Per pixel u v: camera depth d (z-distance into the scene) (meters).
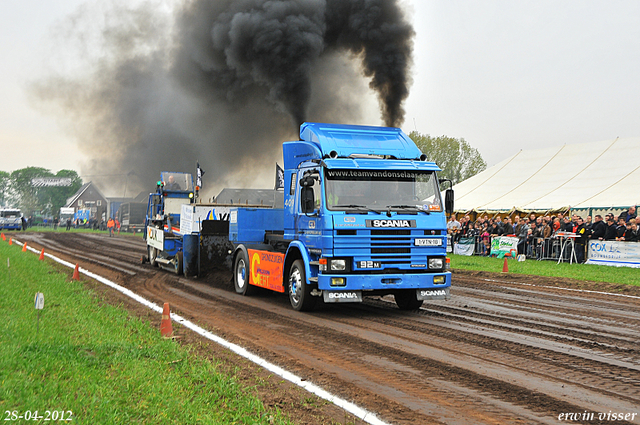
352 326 8.55
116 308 9.34
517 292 13.12
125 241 37.53
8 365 5.23
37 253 22.88
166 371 5.56
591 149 28.62
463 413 4.66
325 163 9.18
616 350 7.02
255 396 4.96
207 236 15.47
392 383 5.50
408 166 9.62
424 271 9.58
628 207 20.67
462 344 7.28
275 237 11.70
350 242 9.09
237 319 9.08
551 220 22.03
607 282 14.56
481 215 27.19
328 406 4.77
